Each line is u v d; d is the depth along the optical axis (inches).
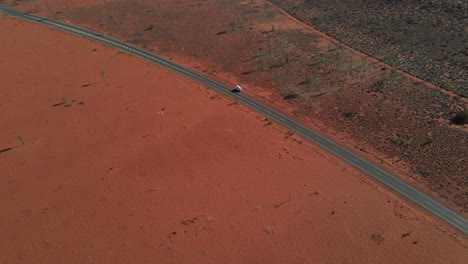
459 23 4446.4
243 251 2090.3
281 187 2492.6
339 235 2164.1
